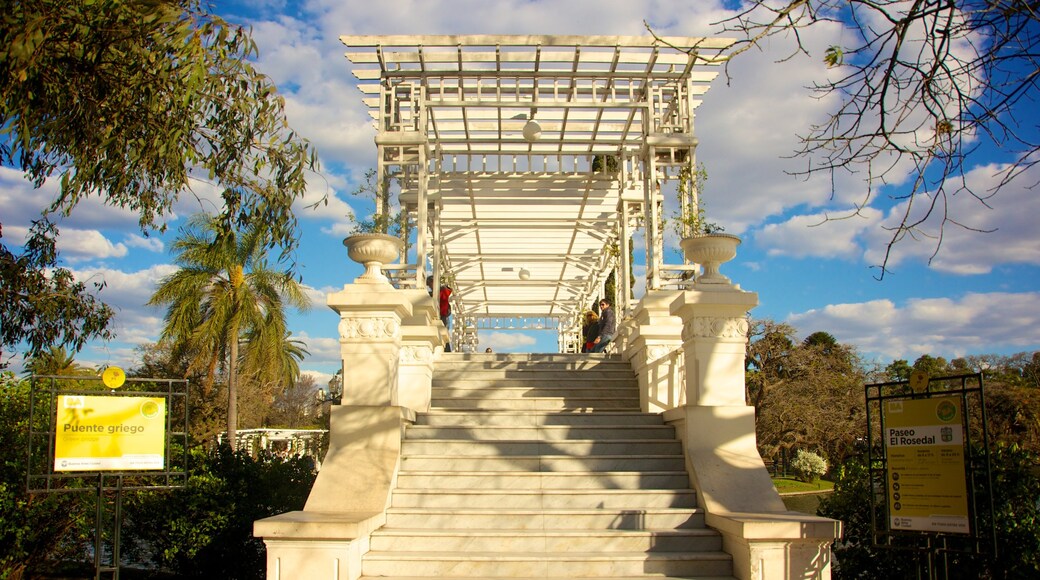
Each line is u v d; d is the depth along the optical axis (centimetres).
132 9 510
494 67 1135
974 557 629
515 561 612
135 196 679
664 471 738
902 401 560
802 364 2547
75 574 1059
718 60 409
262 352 2708
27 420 948
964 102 388
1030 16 342
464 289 2362
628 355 1114
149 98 548
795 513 648
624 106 1141
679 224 1114
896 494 556
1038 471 656
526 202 1597
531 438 809
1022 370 3453
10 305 789
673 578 601
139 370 3006
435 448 773
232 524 988
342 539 569
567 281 2261
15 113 520
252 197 654
